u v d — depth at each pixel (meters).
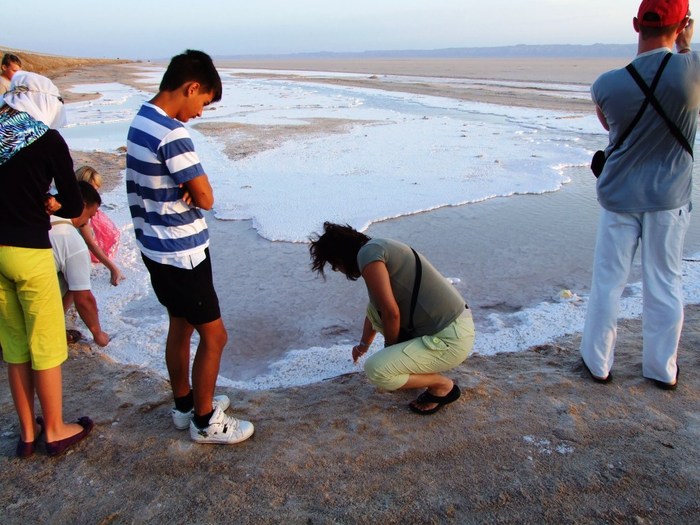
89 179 5.28
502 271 6.15
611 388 3.60
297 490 2.73
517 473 2.82
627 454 2.95
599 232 3.56
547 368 3.95
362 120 18.47
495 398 3.50
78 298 4.23
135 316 5.13
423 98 26.23
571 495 2.67
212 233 7.46
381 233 7.39
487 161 11.61
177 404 3.18
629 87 3.14
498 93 28.72
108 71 64.44
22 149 2.58
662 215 3.29
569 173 10.77
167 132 2.56
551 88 32.97
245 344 4.74
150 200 2.65
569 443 3.05
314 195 9.09
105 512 2.62
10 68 4.99
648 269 3.44
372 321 3.50
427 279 3.12
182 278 2.73
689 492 2.68
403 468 2.88
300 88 35.44
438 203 8.63
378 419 3.31
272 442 3.11
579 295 5.52
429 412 3.34
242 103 25.11
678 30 3.12
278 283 5.90
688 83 3.01
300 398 3.63
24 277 2.68
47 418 2.96
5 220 2.62
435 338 3.14
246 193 9.26
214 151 13.04
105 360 4.20
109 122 18.62
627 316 4.91
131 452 3.02
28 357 2.90
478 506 2.62
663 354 3.51
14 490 2.77
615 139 3.33
